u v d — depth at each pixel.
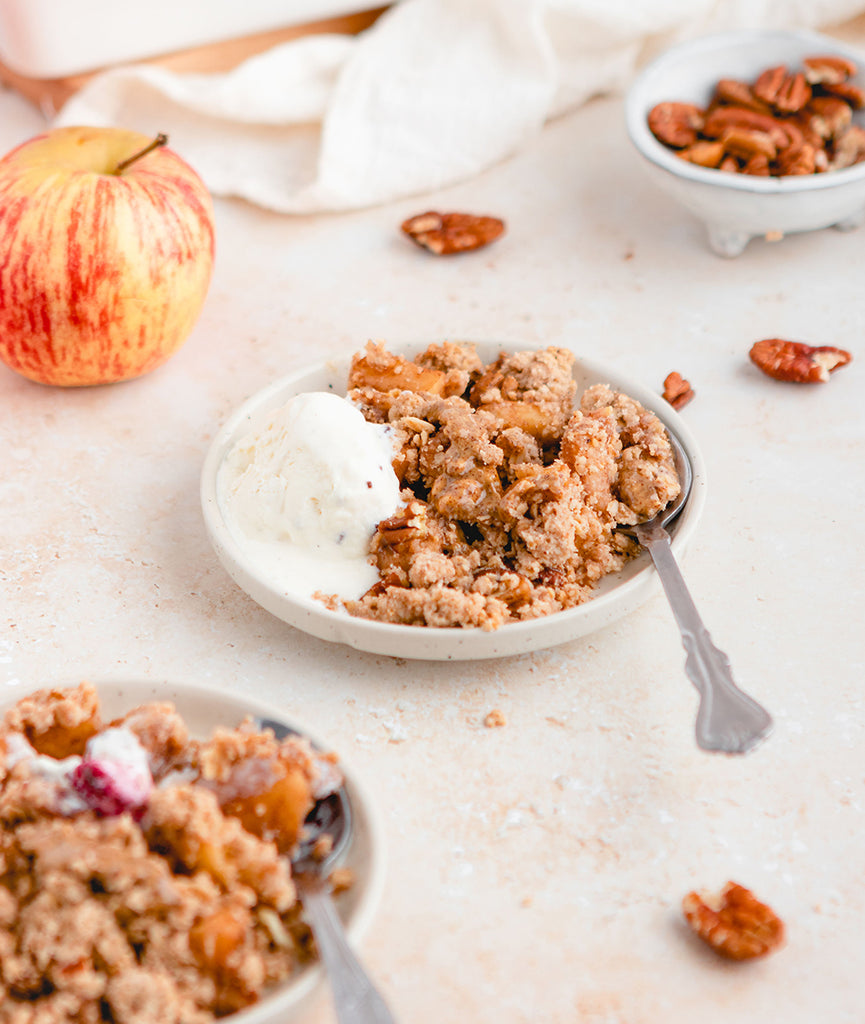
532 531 0.64
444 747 0.62
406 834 0.59
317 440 0.65
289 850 0.56
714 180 0.78
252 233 0.86
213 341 0.79
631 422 0.67
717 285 0.81
